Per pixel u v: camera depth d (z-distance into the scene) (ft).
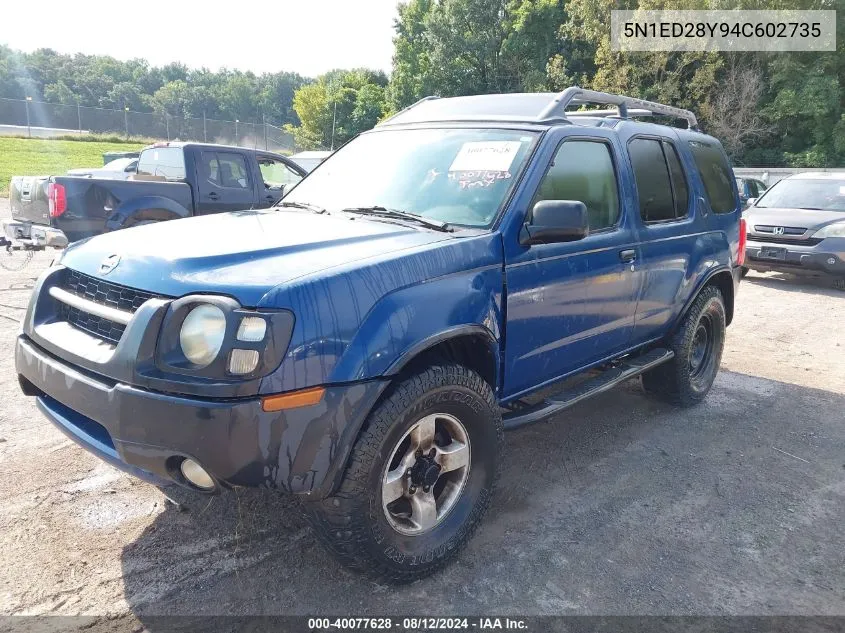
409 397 8.30
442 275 8.97
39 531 9.88
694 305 15.81
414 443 8.76
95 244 9.66
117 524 10.18
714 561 9.90
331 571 9.25
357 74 211.00
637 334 13.87
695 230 15.21
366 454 7.97
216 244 8.73
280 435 7.27
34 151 108.47
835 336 24.41
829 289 34.01
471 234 9.90
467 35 130.00
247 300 7.31
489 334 9.62
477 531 10.50
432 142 12.17
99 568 9.09
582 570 9.54
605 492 11.98
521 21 119.96
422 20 148.87
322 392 7.50
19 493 10.93
